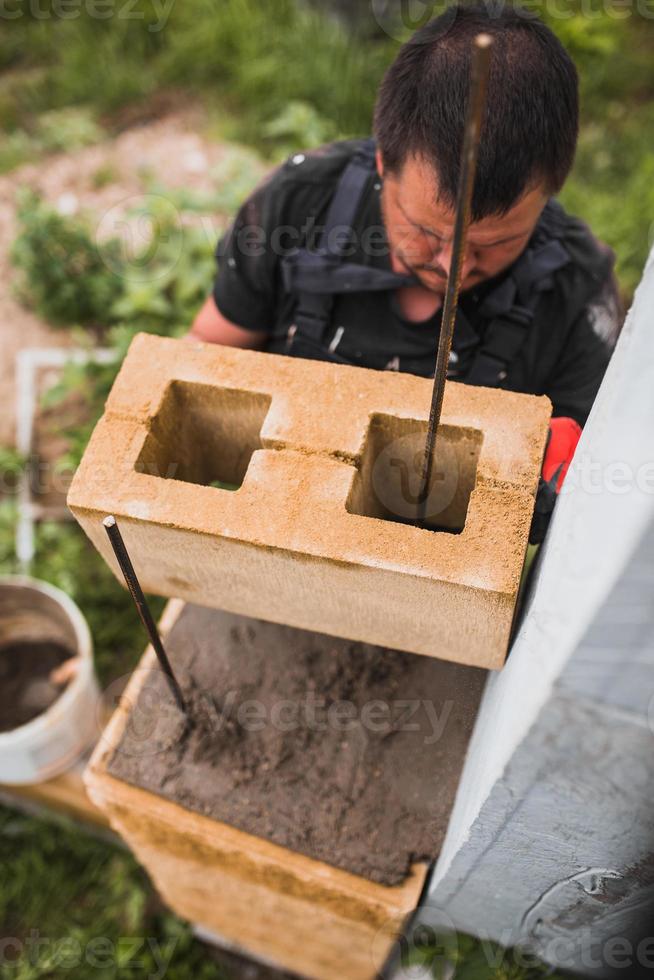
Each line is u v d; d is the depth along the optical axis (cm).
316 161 142
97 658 231
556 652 65
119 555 88
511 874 102
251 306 153
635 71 327
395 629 96
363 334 140
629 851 86
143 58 345
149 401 96
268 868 119
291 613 100
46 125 326
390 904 113
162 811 118
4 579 204
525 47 108
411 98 109
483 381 139
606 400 73
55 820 218
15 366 278
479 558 84
